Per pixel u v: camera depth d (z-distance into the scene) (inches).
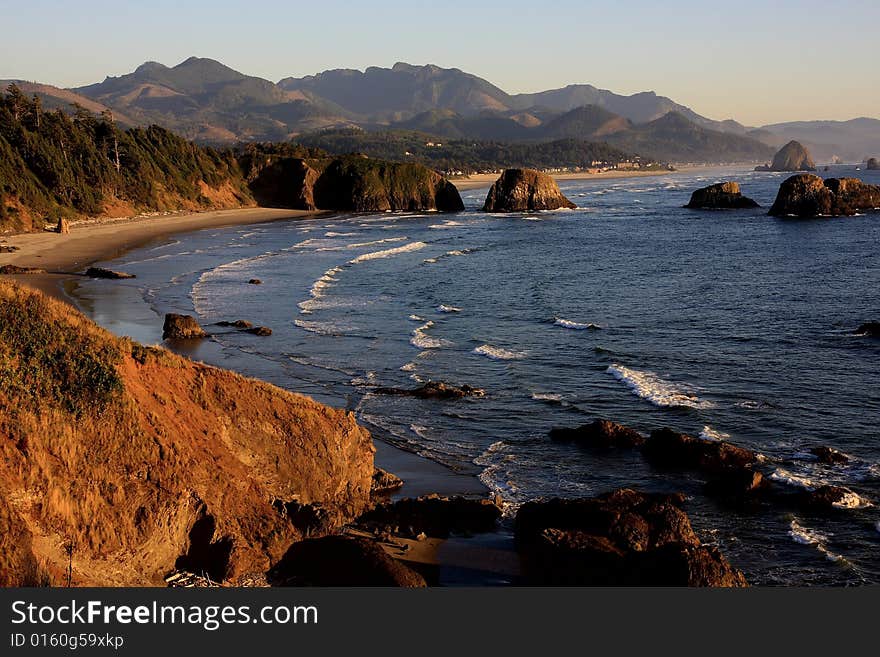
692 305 2231.8
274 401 822.5
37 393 627.8
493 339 1828.2
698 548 692.1
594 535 753.6
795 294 2365.9
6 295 740.0
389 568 665.6
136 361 750.5
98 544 591.5
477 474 1032.8
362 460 896.3
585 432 1151.0
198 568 654.5
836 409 1268.5
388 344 1781.5
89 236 4188.0
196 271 2965.1
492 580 716.7
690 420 1235.2
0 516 535.5
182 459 673.6
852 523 869.2
